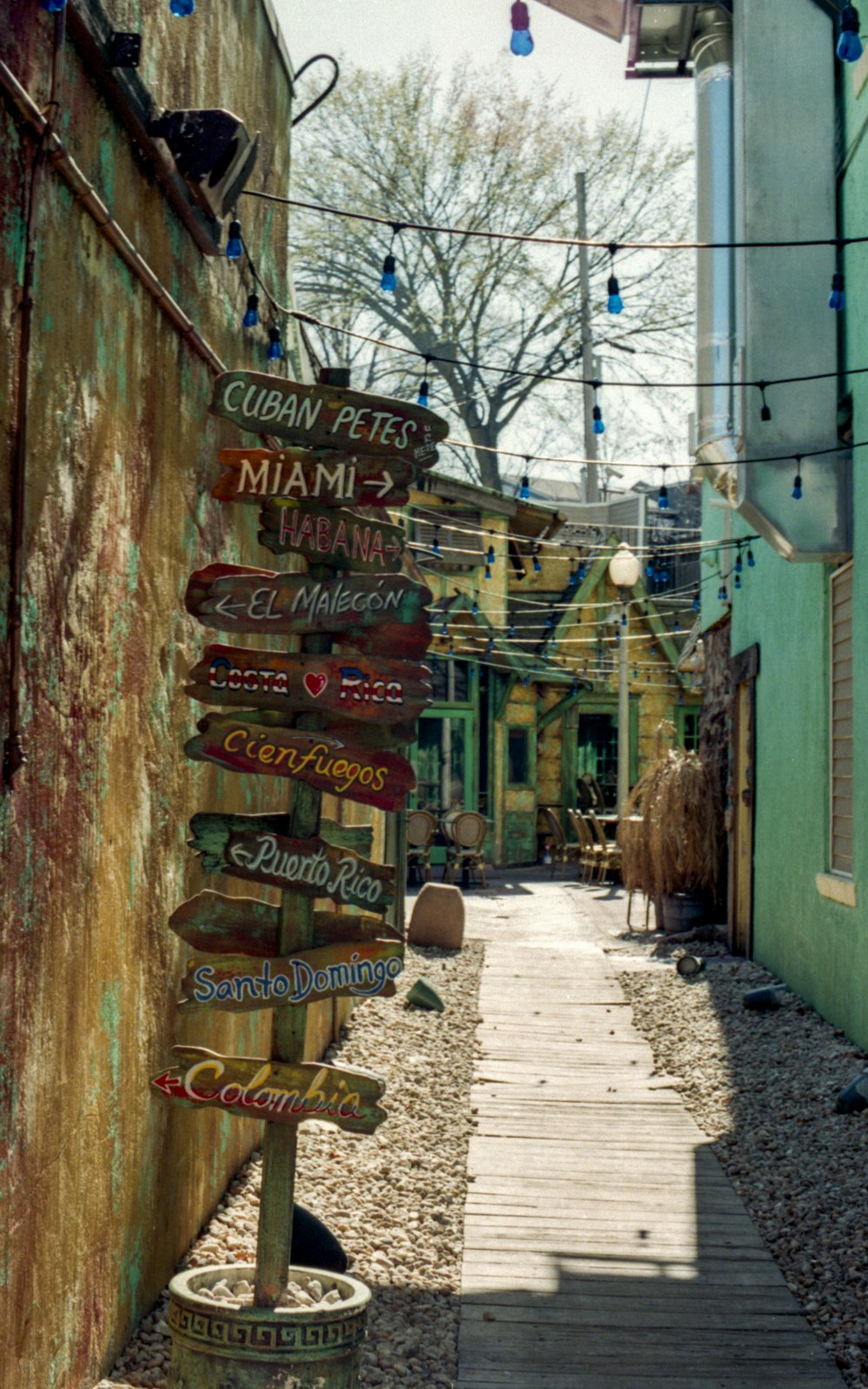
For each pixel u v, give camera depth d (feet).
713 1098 26.35
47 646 11.01
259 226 20.07
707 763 48.44
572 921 53.26
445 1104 25.80
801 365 29.12
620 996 37.09
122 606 13.23
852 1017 28.58
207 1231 17.21
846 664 30.32
